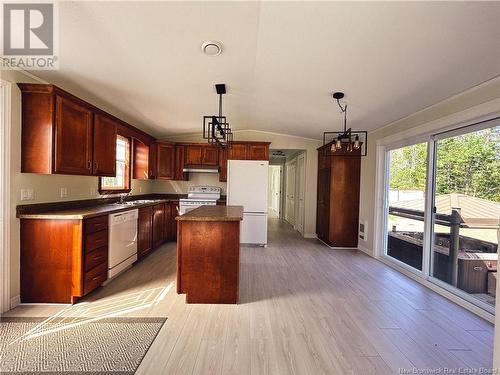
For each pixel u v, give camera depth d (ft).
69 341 6.68
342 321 7.91
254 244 17.35
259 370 5.77
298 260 14.28
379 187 14.75
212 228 9.00
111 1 5.30
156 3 5.40
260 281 11.12
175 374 5.61
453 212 9.92
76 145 9.45
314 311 8.51
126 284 10.46
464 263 9.37
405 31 6.07
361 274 12.14
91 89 10.18
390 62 7.58
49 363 5.88
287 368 5.85
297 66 8.29
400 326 7.68
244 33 6.53
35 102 8.28
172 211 17.94
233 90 10.54
